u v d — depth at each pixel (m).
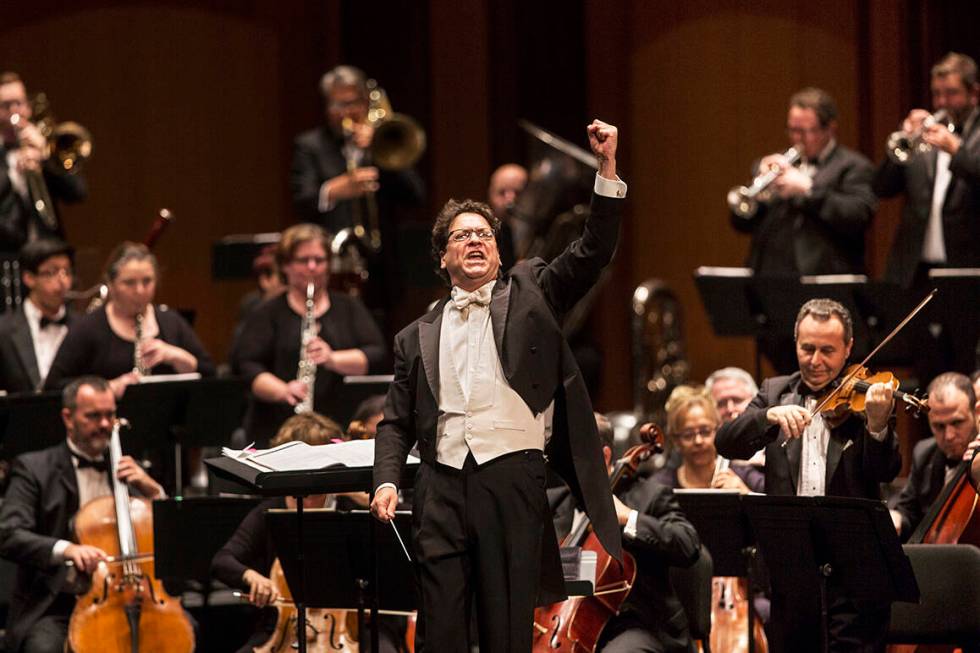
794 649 18.52
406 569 18.23
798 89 34.31
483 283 15.53
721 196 35.91
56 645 22.05
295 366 27.03
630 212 37.00
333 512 18.36
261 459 16.36
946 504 19.62
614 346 36.81
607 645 19.34
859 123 32.91
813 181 27.22
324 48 38.19
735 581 21.89
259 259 31.22
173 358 26.34
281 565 18.94
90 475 23.36
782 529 17.56
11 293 29.11
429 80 37.38
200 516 21.25
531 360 15.12
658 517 19.89
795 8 34.31
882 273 31.80
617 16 36.84
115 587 22.14
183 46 38.44
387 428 15.56
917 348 24.69
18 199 30.30
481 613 14.88
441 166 37.28
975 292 23.94
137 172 38.22
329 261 27.53
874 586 17.31
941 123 26.09
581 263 15.24
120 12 38.09
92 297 31.03
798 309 25.33
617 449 31.02
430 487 15.15
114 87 38.09
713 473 22.11
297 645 19.19
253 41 38.69
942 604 18.38
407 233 32.47
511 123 37.12
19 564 22.50
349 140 32.34
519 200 34.22
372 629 18.23
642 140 36.84
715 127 35.84
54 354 27.47
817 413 18.44
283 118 38.78
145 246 28.86
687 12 36.06
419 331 15.59
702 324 36.22
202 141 38.56
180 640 22.28
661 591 19.89
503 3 37.09
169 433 24.53
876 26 32.47
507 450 15.01
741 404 24.00
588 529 19.81
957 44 31.31
